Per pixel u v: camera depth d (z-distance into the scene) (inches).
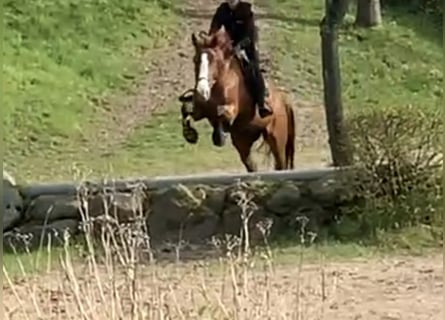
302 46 1390.3
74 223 577.0
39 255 462.9
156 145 1084.5
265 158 871.7
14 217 582.9
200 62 688.4
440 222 577.6
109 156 1047.0
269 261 410.0
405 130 588.4
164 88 1253.1
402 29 1472.7
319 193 602.2
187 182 607.5
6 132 1089.4
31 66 1256.2
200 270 444.1
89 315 297.3
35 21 1373.0
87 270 355.3
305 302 401.1
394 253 551.5
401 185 585.9
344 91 1307.8
